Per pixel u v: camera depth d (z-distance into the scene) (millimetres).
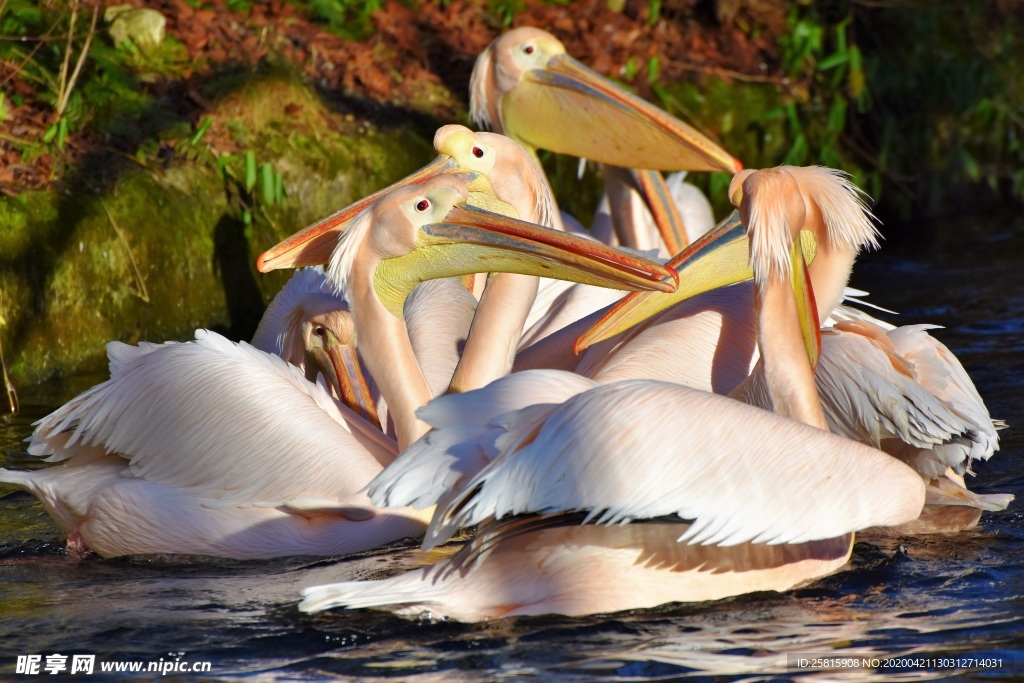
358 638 7727
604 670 7156
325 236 10438
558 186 20844
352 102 19906
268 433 9633
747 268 9969
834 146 24156
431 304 11992
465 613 8031
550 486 7512
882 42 25922
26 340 14711
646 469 7539
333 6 21266
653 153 14820
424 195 9602
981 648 7391
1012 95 26609
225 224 17125
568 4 24234
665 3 24828
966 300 17656
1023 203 25422
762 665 7207
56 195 15570
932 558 9031
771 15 25234
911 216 24797
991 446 10141
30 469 11523
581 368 10961
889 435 9617
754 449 7695
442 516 7602
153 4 19609
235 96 18328
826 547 8648
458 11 23188
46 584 8969
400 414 9891
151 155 17062
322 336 11359
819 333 9375
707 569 8227
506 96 15438
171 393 9773
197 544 9555
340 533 9648
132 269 15914
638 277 9180
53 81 16688
